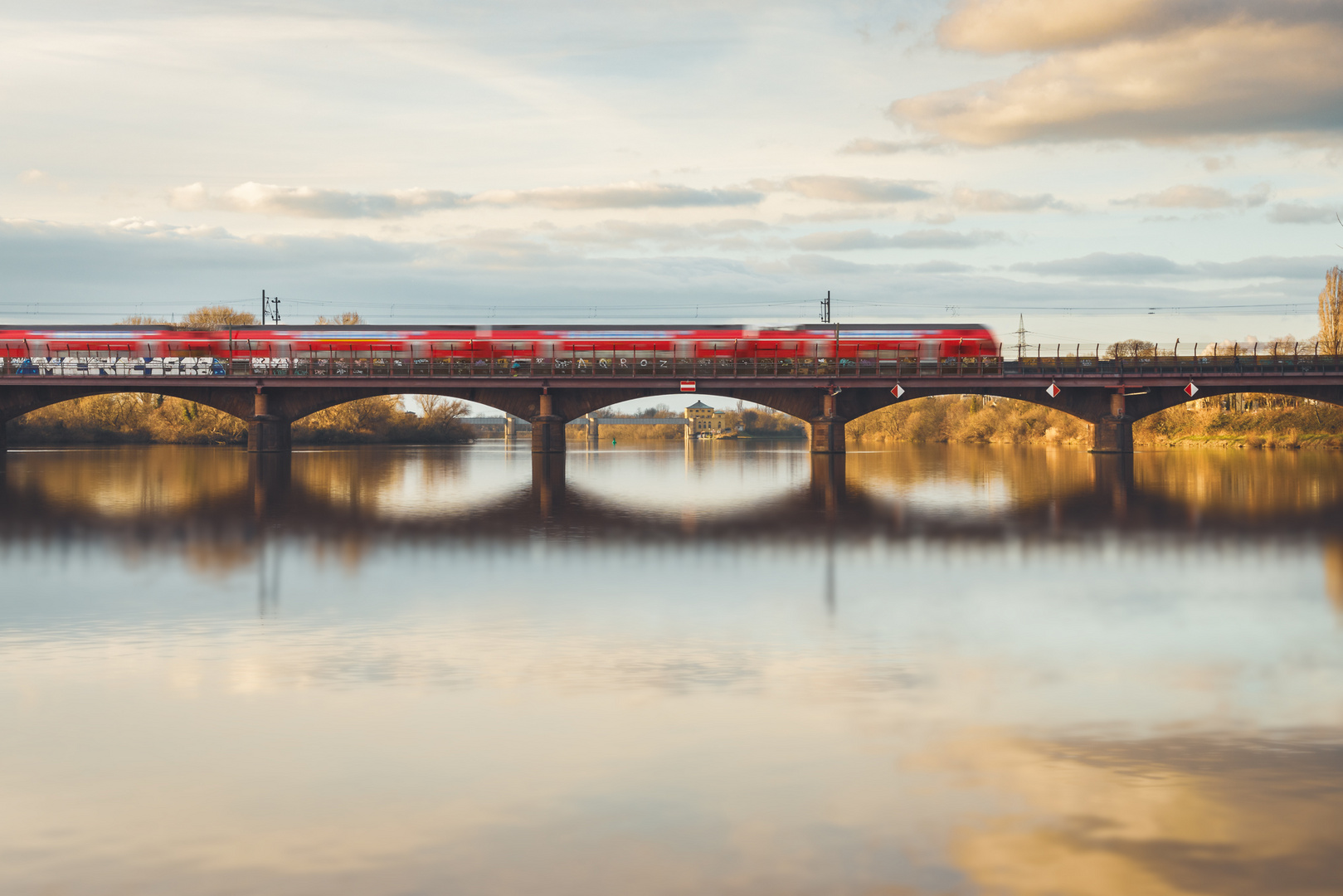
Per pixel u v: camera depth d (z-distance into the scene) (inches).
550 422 3971.5
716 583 1306.6
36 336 3927.2
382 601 1184.8
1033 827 547.8
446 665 881.5
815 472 3659.0
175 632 1017.5
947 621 1075.9
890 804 577.3
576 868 509.7
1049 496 2576.3
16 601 1179.3
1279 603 1173.1
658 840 536.7
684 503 2411.4
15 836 545.0
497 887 492.7
